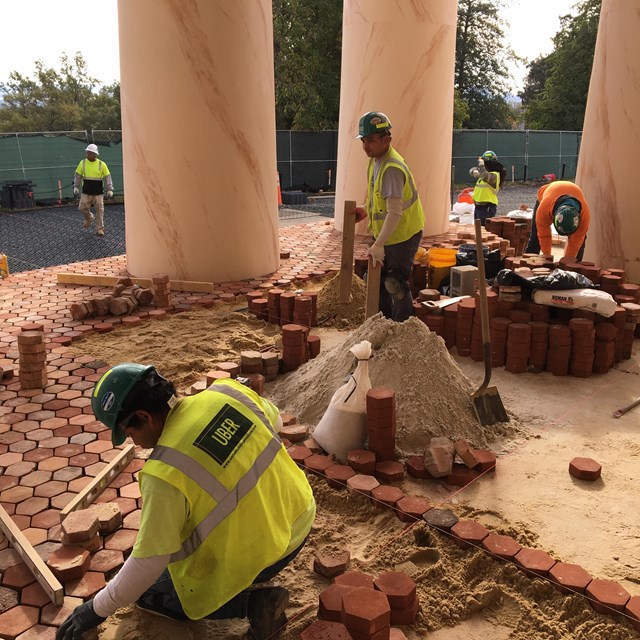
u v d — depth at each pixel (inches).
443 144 418.9
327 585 112.3
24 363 187.9
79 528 116.0
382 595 93.4
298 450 153.1
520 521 130.8
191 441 83.4
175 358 215.9
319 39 1001.5
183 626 102.7
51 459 150.5
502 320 212.7
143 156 292.2
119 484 141.2
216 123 286.5
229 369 186.4
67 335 234.2
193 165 289.1
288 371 205.3
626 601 104.3
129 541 121.3
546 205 268.1
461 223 516.4
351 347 167.3
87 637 88.1
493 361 215.5
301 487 99.3
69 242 473.4
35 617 102.3
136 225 307.3
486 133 1021.8
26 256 419.2
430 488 143.2
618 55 301.6
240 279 313.3
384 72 393.7
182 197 293.4
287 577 114.2
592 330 203.3
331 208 701.9
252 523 86.9
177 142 286.0
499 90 1482.5
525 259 268.2
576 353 205.5
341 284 243.0
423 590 111.0
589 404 187.0
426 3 382.6
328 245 410.6
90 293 293.7
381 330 175.8
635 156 304.8
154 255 305.4
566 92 1364.4
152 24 273.0
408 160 409.1
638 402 185.2
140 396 83.6
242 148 296.4
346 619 90.2
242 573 88.2
